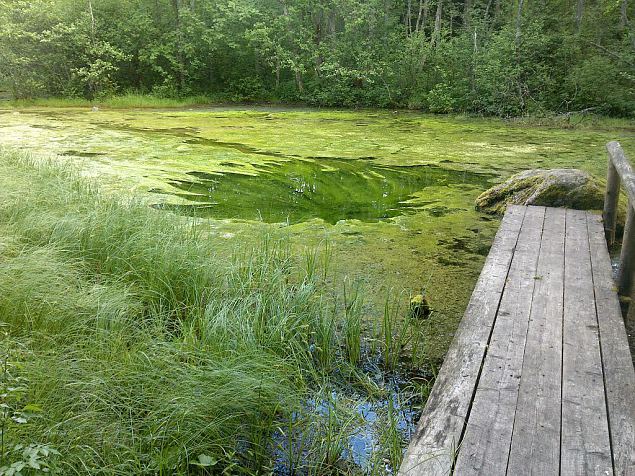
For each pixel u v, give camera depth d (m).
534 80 15.00
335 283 4.12
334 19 18.48
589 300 3.21
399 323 3.56
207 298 3.56
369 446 2.45
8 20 16.45
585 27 15.69
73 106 16.38
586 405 2.17
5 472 1.74
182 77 18.25
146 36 17.83
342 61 18.02
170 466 2.18
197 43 18.11
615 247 5.07
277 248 4.71
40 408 2.03
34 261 3.41
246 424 2.50
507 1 19.48
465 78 16.05
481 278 3.54
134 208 4.84
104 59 17.33
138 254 3.92
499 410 2.13
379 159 9.20
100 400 2.34
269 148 10.02
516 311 3.05
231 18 17.75
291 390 2.67
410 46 17.14
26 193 4.95
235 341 2.89
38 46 16.73
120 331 2.95
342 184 7.52
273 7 18.91
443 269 4.47
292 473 2.29
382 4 18.23
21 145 9.17
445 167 8.58
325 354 3.10
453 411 2.12
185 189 6.89
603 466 1.83
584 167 8.39
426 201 6.66
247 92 18.81
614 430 2.02
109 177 7.17
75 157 8.36
